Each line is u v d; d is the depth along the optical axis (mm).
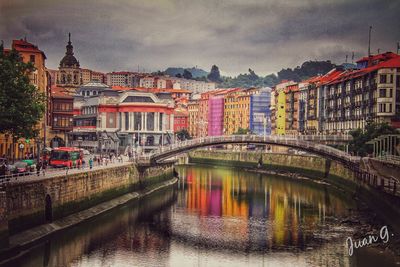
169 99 199375
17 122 69062
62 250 60531
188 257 59969
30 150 123438
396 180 80938
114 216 83250
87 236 67812
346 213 86938
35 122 70750
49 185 68250
